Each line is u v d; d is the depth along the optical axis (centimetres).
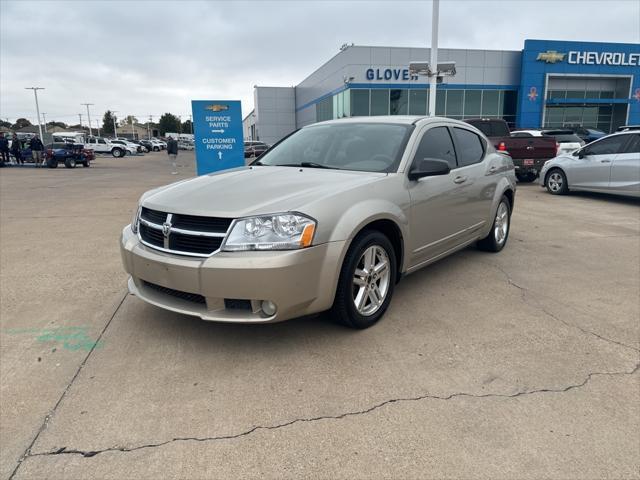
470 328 375
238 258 300
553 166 1158
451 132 493
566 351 339
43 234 741
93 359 326
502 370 312
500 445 240
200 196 346
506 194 600
